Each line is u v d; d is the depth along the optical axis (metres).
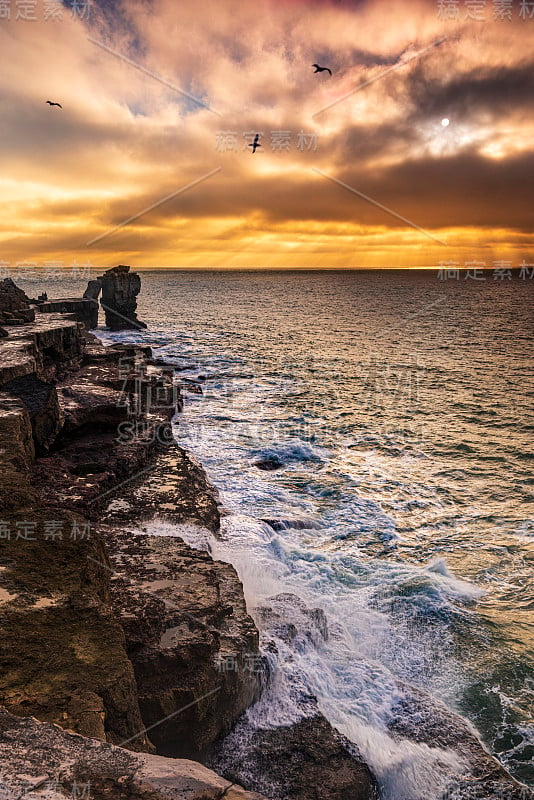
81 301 65.44
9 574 7.30
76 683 5.72
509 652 12.48
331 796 7.86
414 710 10.12
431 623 13.41
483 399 35.88
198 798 3.87
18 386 16.73
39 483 14.50
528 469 23.84
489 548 17.12
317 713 9.26
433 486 21.95
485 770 9.07
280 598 12.35
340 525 18.31
